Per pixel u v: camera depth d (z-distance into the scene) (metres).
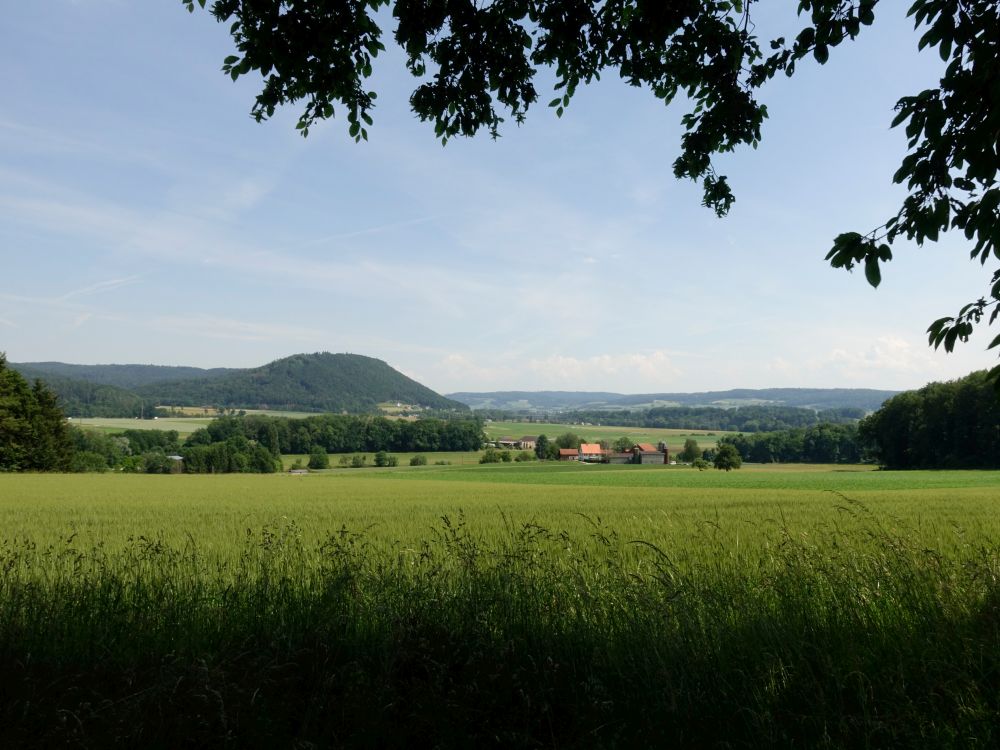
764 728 3.48
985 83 4.39
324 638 4.55
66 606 5.17
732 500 29.72
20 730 3.60
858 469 101.88
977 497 30.92
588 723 3.62
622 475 77.12
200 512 24.61
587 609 4.79
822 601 4.94
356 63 6.59
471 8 6.23
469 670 4.11
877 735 3.43
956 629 4.31
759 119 6.76
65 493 37.81
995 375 4.70
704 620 4.60
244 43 6.21
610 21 6.53
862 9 5.66
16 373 72.19
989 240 4.43
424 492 40.53
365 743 3.60
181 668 4.00
